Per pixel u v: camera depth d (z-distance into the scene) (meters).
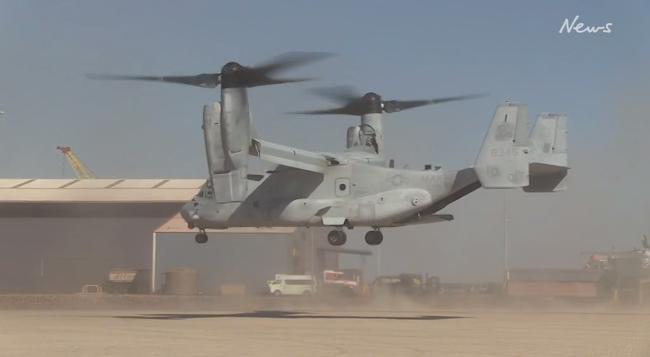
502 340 41.88
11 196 139.12
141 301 98.06
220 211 67.19
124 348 37.25
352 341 41.00
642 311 80.25
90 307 93.12
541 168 65.38
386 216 62.62
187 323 55.22
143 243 134.88
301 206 64.25
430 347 37.97
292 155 62.88
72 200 137.50
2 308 90.25
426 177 63.00
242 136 59.25
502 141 61.50
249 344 39.25
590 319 62.34
